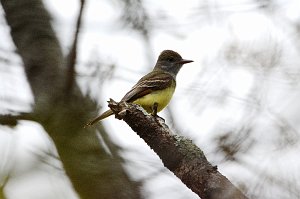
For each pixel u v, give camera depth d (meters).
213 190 7.74
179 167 8.19
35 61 12.88
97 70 12.16
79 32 11.83
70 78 11.98
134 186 10.60
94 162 11.09
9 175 9.62
